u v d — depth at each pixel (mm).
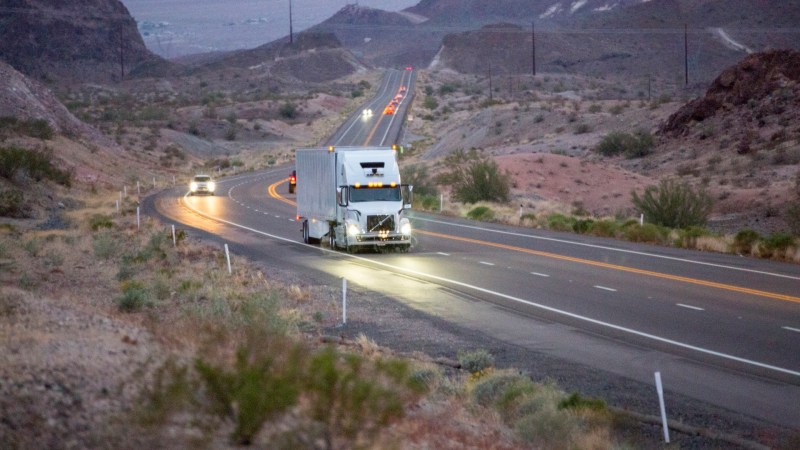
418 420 28062
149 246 91500
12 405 21422
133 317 45812
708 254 87375
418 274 73875
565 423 30000
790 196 146625
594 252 88812
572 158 196000
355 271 76188
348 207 88812
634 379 41000
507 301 60750
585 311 56938
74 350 27688
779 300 60156
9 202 136125
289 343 35750
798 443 31828
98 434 20609
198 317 46094
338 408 22219
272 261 83938
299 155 104438
